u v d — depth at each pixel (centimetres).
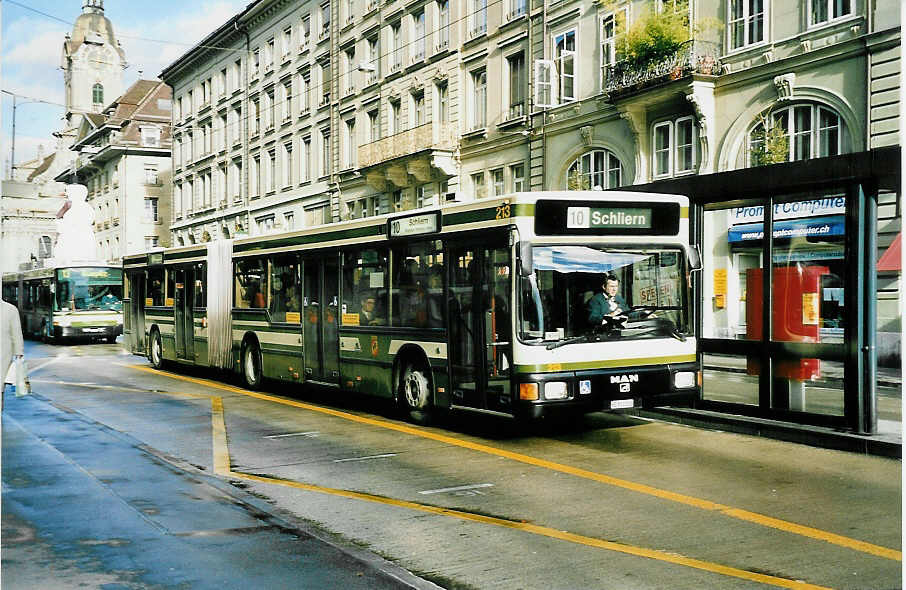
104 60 10712
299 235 1520
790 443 1020
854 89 1897
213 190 5506
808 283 1048
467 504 755
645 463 913
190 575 529
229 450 1039
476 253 1067
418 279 1188
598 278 1026
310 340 1481
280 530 630
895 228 1898
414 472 894
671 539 634
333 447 1048
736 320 1147
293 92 4469
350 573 536
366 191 3847
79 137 8131
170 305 2119
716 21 2200
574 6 2645
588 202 1024
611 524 679
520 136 2886
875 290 982
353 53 3944
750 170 1085
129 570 537
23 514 669
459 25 3170
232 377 1994
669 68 2250
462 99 3173
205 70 5575
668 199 1070
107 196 7444
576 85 2648
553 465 909
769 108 2081
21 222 8362
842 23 1916
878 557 582
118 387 1764
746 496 759
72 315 3316
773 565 569
